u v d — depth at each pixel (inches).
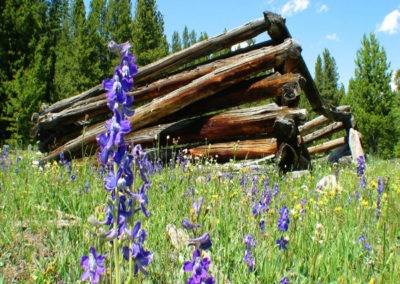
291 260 110.7
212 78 283.0
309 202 165.3
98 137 52.9
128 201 54.7
